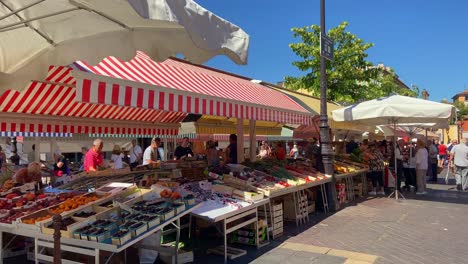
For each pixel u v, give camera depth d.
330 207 9.26
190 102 6.04
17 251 5.77
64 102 7.45
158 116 11.09
